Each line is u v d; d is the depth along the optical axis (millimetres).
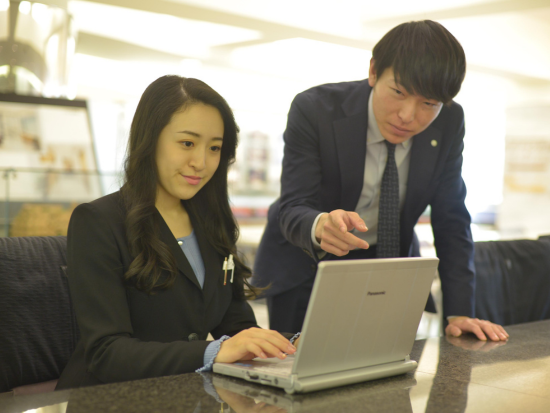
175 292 1154
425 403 830
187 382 900
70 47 3920
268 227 1887
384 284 914
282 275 1799
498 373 1027
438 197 1704
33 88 3652
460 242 1647
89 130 3502
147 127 1166
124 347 996
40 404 791
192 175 1168
